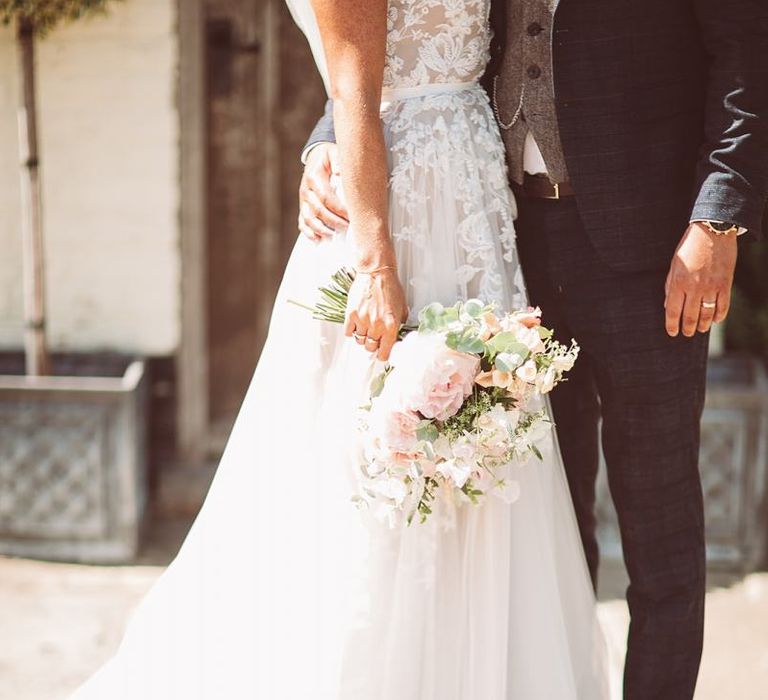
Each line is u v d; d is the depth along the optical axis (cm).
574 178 240
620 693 341
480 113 244
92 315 496
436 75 240
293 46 522
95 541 453
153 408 503
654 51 239
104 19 475
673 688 250
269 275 538
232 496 256
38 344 446
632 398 246
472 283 242
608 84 237
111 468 447
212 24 516
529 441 222
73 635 387
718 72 230
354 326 225
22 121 427
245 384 546
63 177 487
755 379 458
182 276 494
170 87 480
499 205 244
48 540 453
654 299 243
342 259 241
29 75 423
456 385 217
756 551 450
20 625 393
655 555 250
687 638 249
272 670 245
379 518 228
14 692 346
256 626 248
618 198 240
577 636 259
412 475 220
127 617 401
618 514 256
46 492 448
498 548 238
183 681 255
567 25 237
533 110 244
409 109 241
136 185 488
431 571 237
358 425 230
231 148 527
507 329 218
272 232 535
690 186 244
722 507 448
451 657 242
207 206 519
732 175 226
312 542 244
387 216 230
